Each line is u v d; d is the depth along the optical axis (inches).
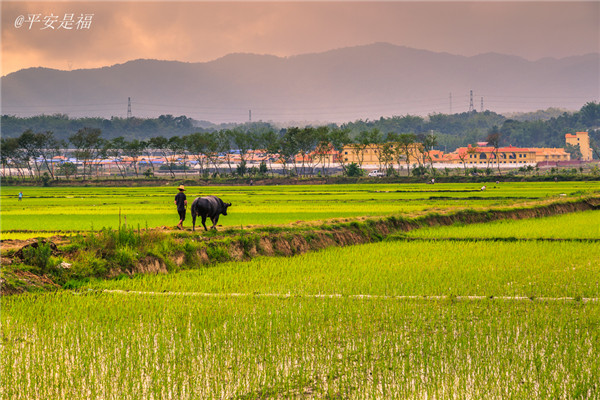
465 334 1242.0
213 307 1459.2
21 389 972.6
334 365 1079.6
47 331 1256.8
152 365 1069.8
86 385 986.1
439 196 6432.1
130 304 1486.2
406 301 1525.6
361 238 2982.3
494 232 3107.8
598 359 1088.2
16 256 1817.2
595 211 4756.4
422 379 1013.8
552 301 1512.1
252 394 962.7
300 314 1393.9
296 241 2615.7
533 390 965.2
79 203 5984.3
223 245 2337.6
